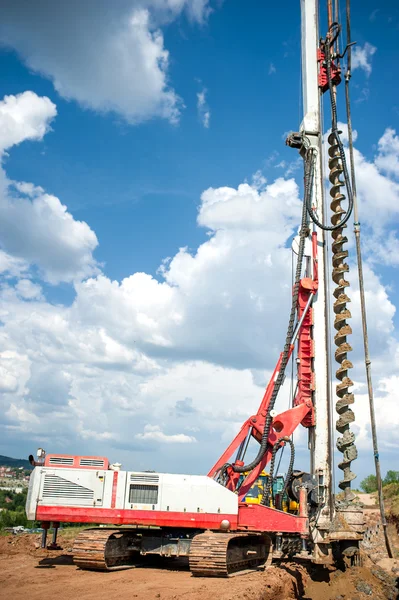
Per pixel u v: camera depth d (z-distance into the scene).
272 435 16.86
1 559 16.14
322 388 17.44
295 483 16.52
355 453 17.06
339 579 15.55
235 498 14.84
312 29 20.31
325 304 18.00
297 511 17.25
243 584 12.20
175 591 11.38
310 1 20.47
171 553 15.12
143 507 14.70
